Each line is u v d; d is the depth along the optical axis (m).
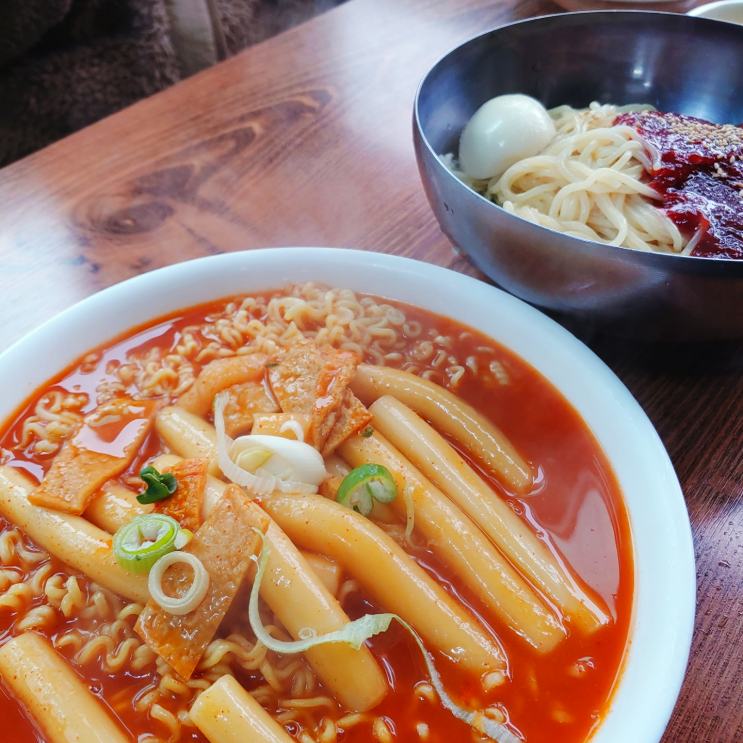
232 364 0.35
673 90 0.48
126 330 0.36
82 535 0.29
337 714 0.27
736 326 0.34
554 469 0.32
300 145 0.50
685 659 0.25
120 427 0.33
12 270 0.41
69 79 0.75
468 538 0.30
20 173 0.47
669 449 0.35
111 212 0.45
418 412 0.35
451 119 0.46
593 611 0.28
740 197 0.42
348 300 0.38
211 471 0.32
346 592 0.29
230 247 0.43
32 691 0.26
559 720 0.26
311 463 0.31
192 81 0.55
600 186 0.43
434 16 0.63
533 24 0.46
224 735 0.26
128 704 0.27
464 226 0.37
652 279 0.32
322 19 0.62
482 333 0.36
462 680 0.28
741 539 0.32
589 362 0.33
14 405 0.33
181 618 0.27
